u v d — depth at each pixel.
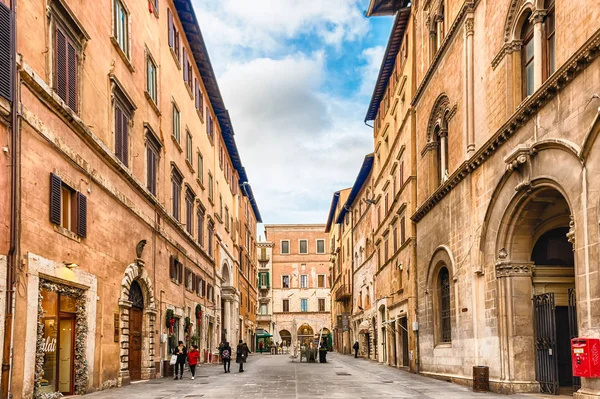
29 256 13.80
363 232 52.81
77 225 16.78
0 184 12.64
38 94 14.52
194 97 37.16
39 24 14.73
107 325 19.44
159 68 27.67
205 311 39.91
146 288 24.47
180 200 32.06
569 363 18.34
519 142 16.52
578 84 13.27
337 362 43.84
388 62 37.03
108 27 20.25
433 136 26.58
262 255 95.38
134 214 22.81
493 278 18.22
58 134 15.70
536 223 17.45
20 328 13.34
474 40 20.77
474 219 20.05
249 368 34.66
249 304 72.81
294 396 17.25
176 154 31.19
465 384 20.59
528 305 17.39
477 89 20.38
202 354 38.53
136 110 23.61
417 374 28.23
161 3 28.55
